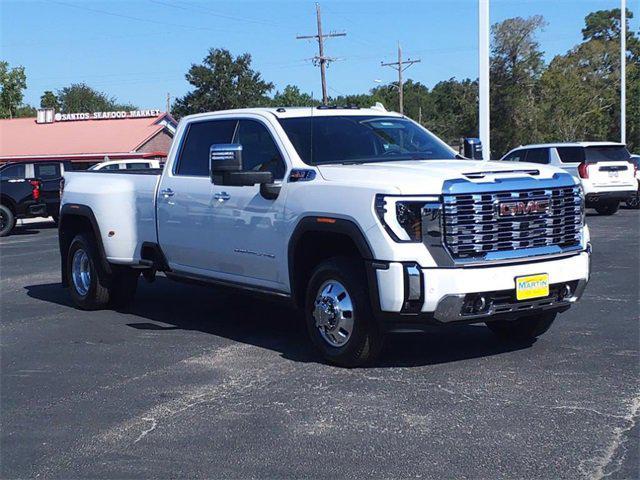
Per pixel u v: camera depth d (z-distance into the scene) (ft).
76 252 32.83
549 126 198.08
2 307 33.94
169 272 29.12
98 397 20.65
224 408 19.34
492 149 205.87
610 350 23.79
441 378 21.18
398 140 25.84
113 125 156.56
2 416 19.44
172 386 21.34
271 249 23.99
